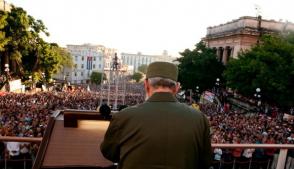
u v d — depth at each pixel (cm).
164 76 227
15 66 5319
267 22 5575
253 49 3978
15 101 3019
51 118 316
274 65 3294
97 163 282
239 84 3794
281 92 3219
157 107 216
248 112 3853
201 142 219
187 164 207
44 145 288
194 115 221
